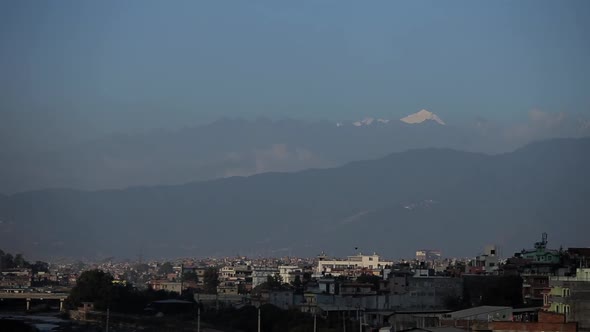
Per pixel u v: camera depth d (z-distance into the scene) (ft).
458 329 622.54
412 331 622.95
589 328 620.08
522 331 568.82
